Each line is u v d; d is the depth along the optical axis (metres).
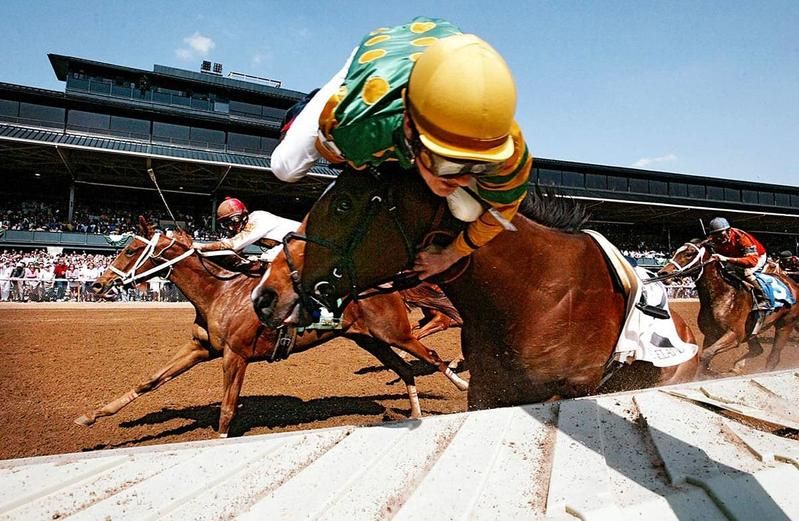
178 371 4.48
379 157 1.78
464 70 1.49
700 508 1.28
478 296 2.32
